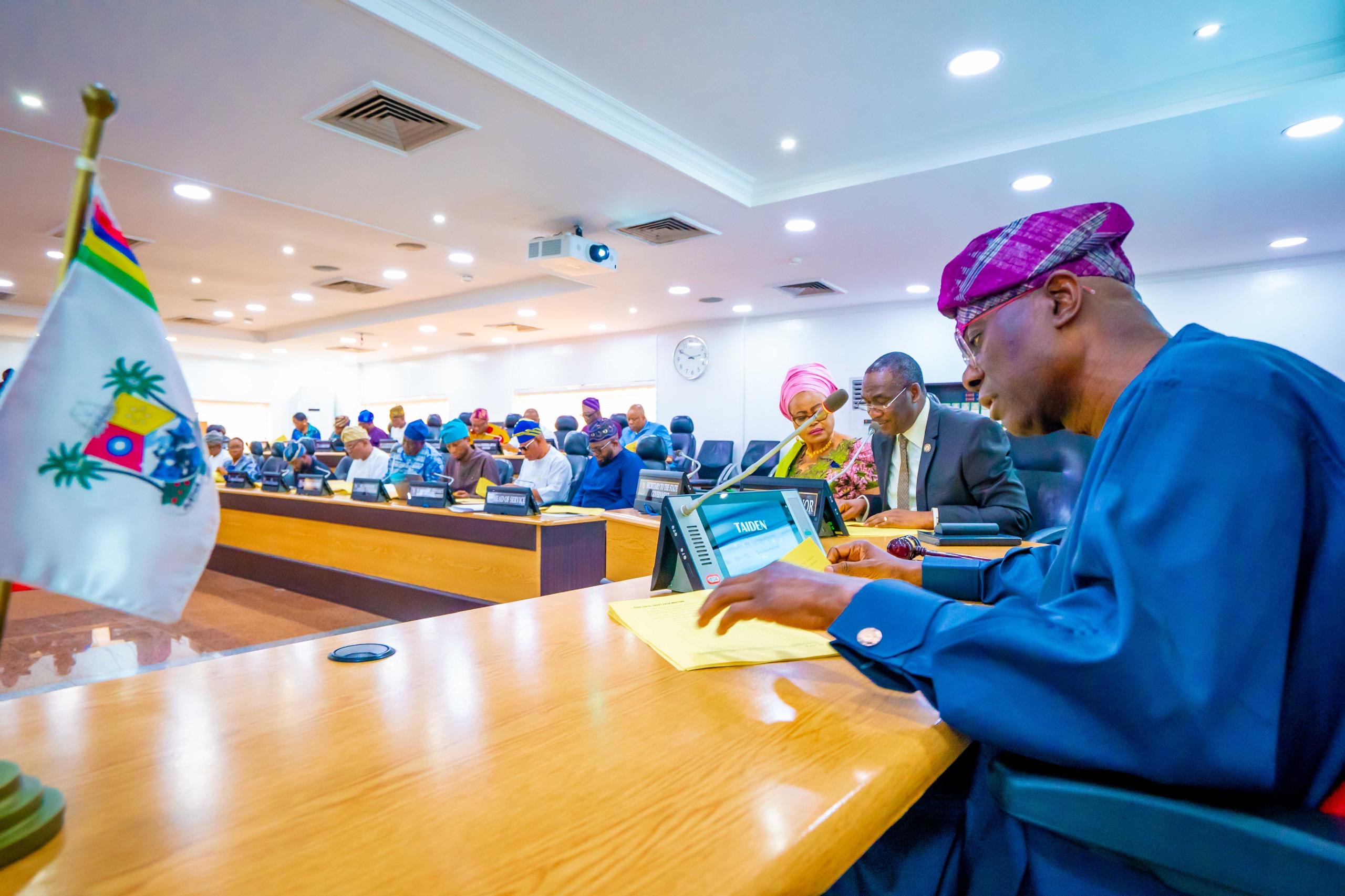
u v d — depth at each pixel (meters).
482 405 11.86
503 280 7.26
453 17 2.72
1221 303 5.93
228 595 4.36
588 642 0.83
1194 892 0.43
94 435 0.44
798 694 0.66
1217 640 0.43
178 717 0.58
